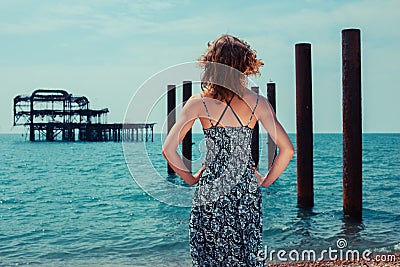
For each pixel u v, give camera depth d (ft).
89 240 24.86
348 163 26.55
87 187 54.54
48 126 202.69
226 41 9.37
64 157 114.21
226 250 9.25
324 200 35.83
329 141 200.54
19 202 42.96
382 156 97.45
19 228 29.04
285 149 9.42
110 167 84.69
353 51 25.48
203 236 9.28
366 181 51.08
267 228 25.66
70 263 20.45
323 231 24.71
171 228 27.27
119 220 30.63
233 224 9.23
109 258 21.06
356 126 26.05
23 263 20.66
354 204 26.94
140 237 25.04
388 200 36.06
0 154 127.44
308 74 29.19
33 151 141.38
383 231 24.52
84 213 34.88
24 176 70.33
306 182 30.66
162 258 20.74
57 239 25.50
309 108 29.73
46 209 37.99
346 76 25.70
